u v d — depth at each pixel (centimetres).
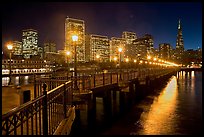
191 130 1695
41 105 589
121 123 1931
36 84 1523
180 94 3866
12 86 1900
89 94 1390
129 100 2525
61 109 991
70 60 15750
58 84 1620
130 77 3147
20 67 9300
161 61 11269
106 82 2436
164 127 1795
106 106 1997
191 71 17300
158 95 3700
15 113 411
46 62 11350
